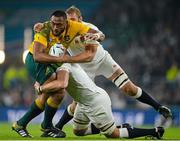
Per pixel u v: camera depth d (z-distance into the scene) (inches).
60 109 2277.3
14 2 3747.5
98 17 3513.8
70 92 1110.4
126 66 3034.0
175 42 3093.0
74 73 1091.3
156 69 2920.8
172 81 2691.9
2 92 2856.8
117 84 1291.8
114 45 3250.5
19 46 3457.2
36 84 1111.6
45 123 1133.1
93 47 1087.0
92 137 1155.3
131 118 2380.7
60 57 1070.4
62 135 1127.0
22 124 1142.3
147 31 3294.8
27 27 3521.2
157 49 3073.3
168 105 2578.7
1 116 2487.7
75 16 1221.7
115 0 3518.7
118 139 1081.4
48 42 1088.8
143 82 2792.8
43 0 3673.7
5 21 3585.1
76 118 1136.8
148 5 3435.0
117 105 2655.0
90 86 1099.3
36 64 1104.2
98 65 1279.5
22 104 2748.5
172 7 3398.1
